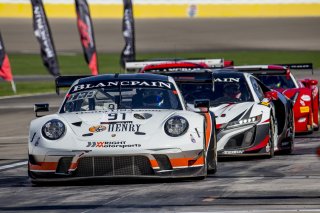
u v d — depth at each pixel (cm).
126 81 3338
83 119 3034
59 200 2584
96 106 3200
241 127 3681
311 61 14362
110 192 2728
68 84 3453
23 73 13812
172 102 3219
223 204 2395
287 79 5356
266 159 3759
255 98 3919
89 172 2878
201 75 3684
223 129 3666
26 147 4784
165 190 2736
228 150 3662
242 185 2819
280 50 16612
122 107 3184
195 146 2928
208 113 3241
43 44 10075
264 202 2412
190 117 3019
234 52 16375
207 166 3134
